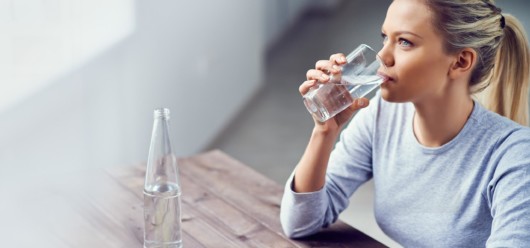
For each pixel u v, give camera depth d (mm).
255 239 1438
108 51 2857
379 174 1560
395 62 1352
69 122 2682
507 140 1370
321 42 5473
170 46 3316
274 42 5246
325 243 1456
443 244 1473
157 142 1327
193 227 1471
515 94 1510
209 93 3766
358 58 1345
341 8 6438
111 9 2922
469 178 1413
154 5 3148
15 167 2445
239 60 4152
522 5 5965
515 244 1264
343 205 1594
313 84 1393
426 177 1473
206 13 3652
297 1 5910
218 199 1602
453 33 1320
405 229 1526
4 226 1458
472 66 1368
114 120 2955
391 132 1536
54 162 2619
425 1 1314
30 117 2498
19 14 2439
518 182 1310
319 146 1479
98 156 2879
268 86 4617
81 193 1620
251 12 4328
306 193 1470
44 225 1467
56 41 2600
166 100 3326
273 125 4074
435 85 1362
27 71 2492
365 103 1444
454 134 1433
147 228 1355
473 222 1426
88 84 2770
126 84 3006
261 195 1626
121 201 1576
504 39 1472
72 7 2676
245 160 3633
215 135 3867
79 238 1411
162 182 1336
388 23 1351
